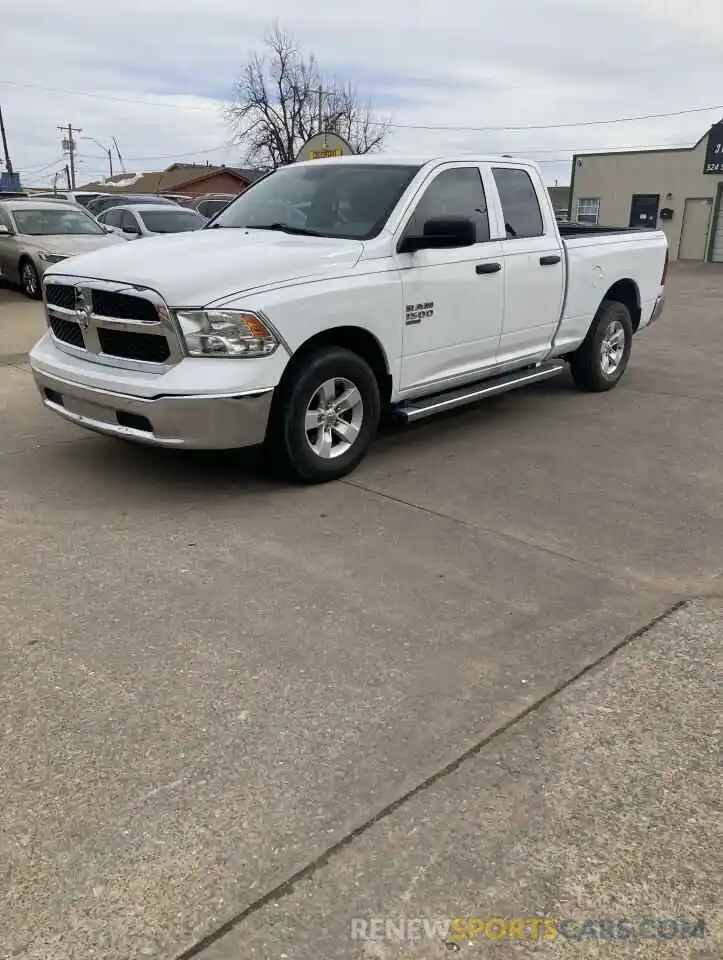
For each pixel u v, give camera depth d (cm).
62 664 322
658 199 3450
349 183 581
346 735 284
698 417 705
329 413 513
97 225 1523
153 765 268
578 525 466
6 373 855
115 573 398
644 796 258
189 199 2903
